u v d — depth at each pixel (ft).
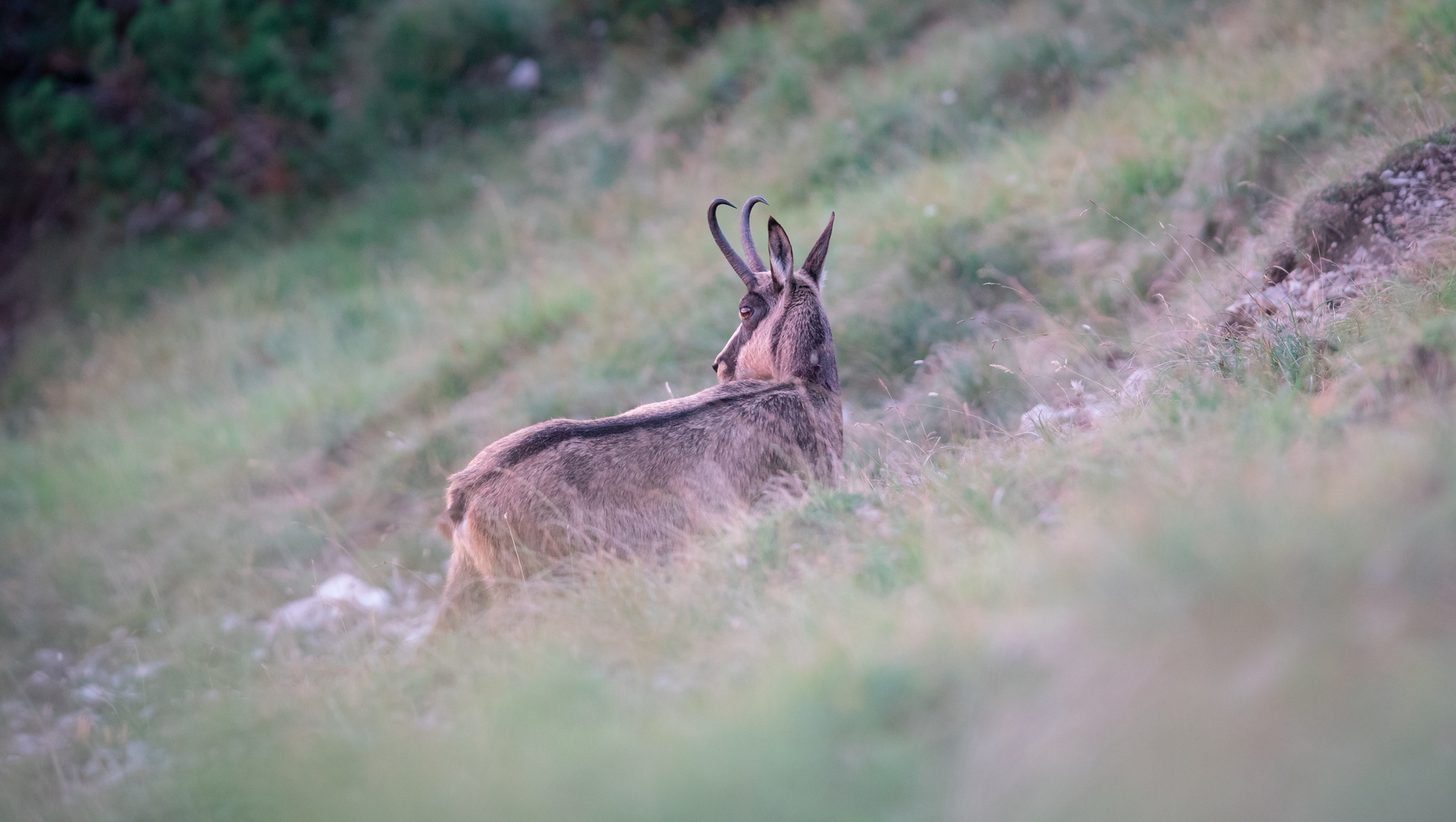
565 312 144.05
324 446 137.18
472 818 36.27
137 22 214.90
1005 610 40.96
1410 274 71.67
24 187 237.86
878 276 119.34
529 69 226.38
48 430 174.09
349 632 86.22
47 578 120.26
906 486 66.08
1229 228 102.73
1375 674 31.01
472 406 130.82
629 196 180.96
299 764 46.62
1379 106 104.63
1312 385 63.87
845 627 44.37
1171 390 65.82
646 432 70.08
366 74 233.14
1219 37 144.66
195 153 226.38
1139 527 40.60
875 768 34.35
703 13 217.56
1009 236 116.47
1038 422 72.49
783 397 75.56
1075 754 31.63
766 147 175.11
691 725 39.93
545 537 67.36
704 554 61.31
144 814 50.60
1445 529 34.73
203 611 105.40
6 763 72.23
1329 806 28.22
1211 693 31.83
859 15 194.80
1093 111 142.31
